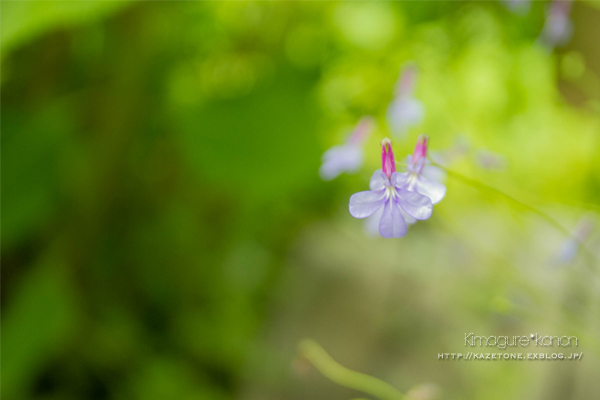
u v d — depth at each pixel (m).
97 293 0.45
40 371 0.40
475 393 0.31
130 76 0.43
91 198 0.44
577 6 0.34
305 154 0.44
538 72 0.44
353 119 0.50
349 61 0.51
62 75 0.44
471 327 0.32
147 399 0.41
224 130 0.44
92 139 0.44
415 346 0.36
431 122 0.36
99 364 0.42
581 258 0.29
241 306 0.48
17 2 0.30
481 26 0.46
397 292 0.39
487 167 0.28
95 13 0.31
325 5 0.49
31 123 0.42
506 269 0.30
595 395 0.29
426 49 0.48
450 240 0.37
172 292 0.48
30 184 0.41
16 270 0.44
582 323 0.28
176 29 0.45
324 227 0.52
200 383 0.43
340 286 0.43
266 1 0.48
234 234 0.52
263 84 0.48
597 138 0.40
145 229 0.47
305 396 0.40
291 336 0.43
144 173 0.47
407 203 0.22
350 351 0.39
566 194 0.41
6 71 0.42
